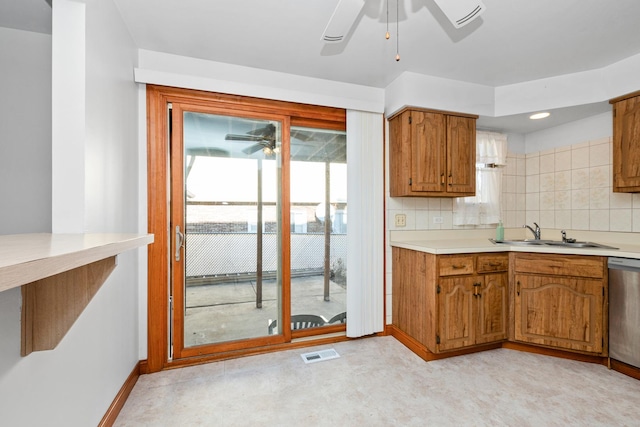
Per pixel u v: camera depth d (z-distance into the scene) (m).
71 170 1.22
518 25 1.76
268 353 2.32
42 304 0.82
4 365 0.78
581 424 1.50
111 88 1.53
